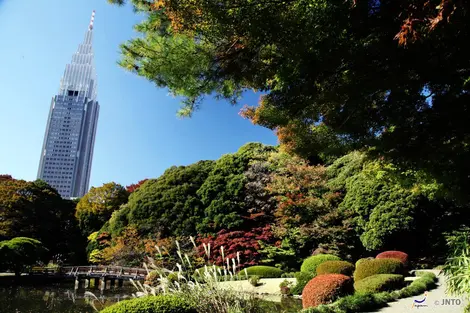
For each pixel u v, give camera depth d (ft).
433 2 5.81
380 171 22.07
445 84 9.59
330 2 7.98
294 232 47.57
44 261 68.49
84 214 77.71
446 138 10.88
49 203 76.07
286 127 13.94
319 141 14.20
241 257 47.11
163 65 11.15
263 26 8.81
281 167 57.47
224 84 12.57
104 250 58.95
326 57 8.76
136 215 59.88
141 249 54.13
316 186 53.01
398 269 30.12
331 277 23.18
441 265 38.96
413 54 8.31
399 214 42.78
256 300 14.84
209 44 10.89
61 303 34.60
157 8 9.84
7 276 51.03
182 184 62.44
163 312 11.44
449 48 8.03
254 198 55.93
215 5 8.61
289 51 9.25
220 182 59.72
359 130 12.16
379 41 8.38
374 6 8.12
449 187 16.40
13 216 68.08
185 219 56.85
